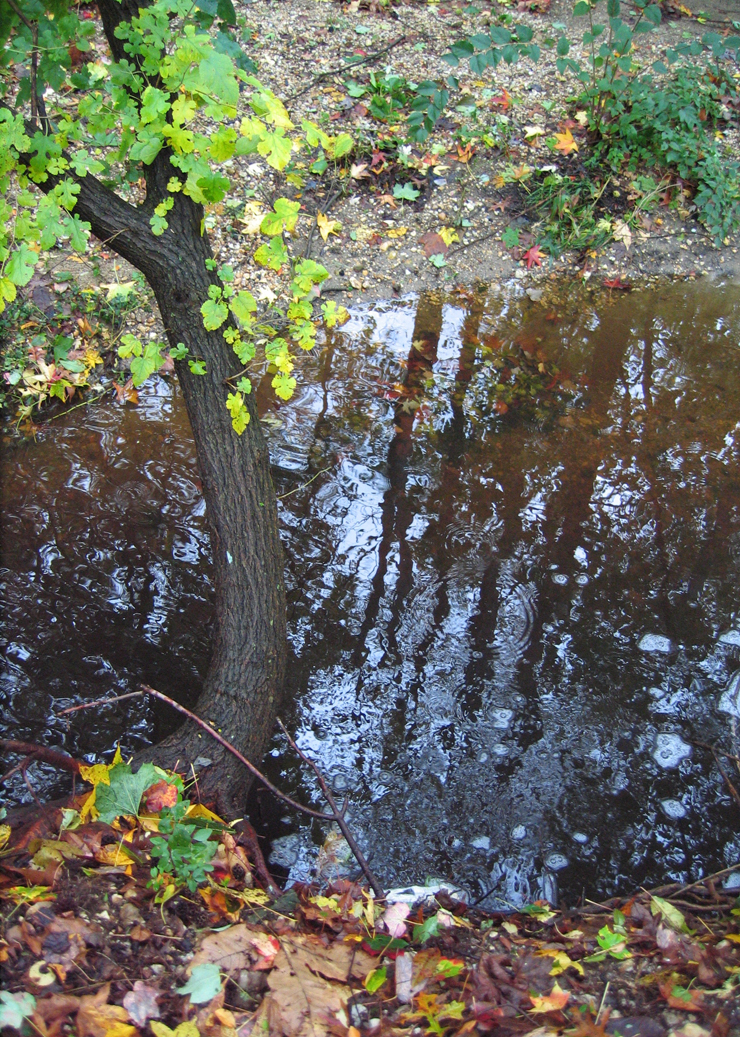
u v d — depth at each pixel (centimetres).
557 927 254
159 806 246
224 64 224
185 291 270
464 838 308
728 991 215
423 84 517
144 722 334
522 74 698
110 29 259
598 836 310
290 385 274
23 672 343
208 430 286
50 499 414
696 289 594
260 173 593
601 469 450
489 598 386
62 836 235
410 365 509
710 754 335
